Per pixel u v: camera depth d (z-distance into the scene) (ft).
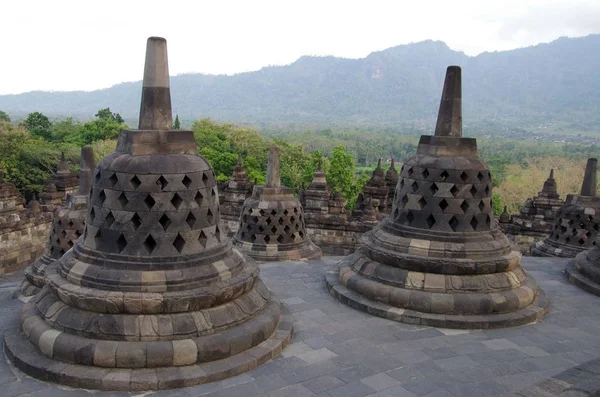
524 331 36.04
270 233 65.46
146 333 26.86
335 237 97.86
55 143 234.99
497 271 38.11
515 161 344.08
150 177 28.43
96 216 29.35
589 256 49.29
